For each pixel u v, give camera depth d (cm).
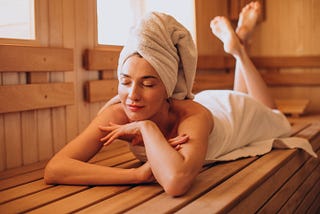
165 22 130
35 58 161
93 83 193
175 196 114
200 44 299
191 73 141
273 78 344
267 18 346
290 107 304
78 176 127
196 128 127
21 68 156
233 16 338
